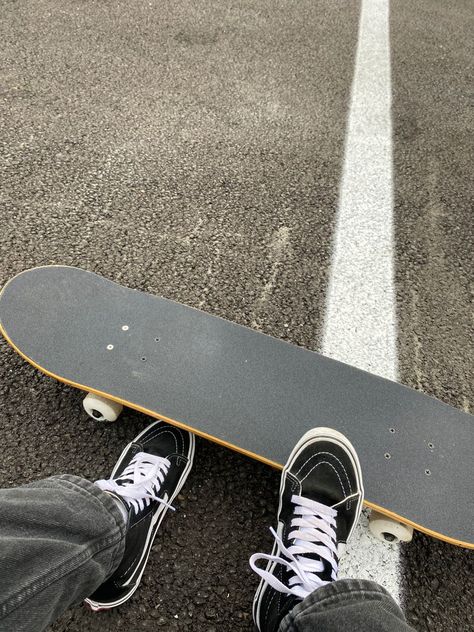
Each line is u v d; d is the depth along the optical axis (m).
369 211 2.23
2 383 1.61
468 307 1.94
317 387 1.53
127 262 1.92
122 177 2.22
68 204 2.09
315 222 2.16
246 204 2.18
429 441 1.46
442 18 3.67
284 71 2.92
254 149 2.43
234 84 2.78
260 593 1.25
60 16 3.08
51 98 2.53
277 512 1.45
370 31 3.39
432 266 2.06
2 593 0.90
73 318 1.60
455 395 1.70
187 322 1.63
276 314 1.84
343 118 2.67
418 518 1.32
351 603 1.10
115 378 1.49
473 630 1.31
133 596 1.29
